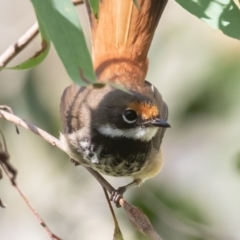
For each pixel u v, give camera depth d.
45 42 6.85
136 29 8.82
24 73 12.41
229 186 11.78
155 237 7.18
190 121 11.14
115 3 8.80
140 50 8.85
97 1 6.94
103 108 8.41
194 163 12.43
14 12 13.88
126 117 8.32
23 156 13.13
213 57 10.86
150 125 8.31
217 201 11.70
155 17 8.83
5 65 8.91
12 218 13.77
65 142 8.65
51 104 12.21
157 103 9.06
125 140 8.48
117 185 13.34
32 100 12.20
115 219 7.62
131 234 11.41
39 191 13.37
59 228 13.16
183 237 10.48
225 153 11.60
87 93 8.67
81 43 5.33
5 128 12.88
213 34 10.95
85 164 8.73
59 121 12.07
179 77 11.02
